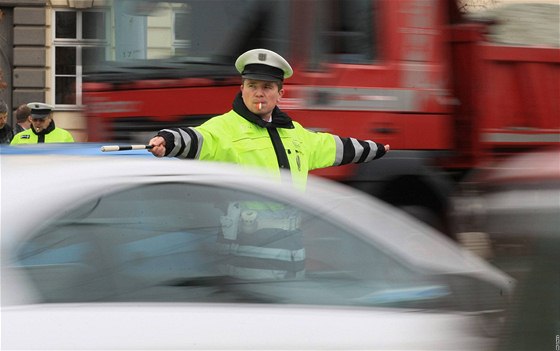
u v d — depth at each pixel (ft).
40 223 25.36
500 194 33.81
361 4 66.95
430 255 29.01
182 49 66.39
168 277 25.98
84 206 26.12
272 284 26.73
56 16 152.15
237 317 25.21
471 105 72.49
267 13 65.36
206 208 27.35
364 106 66.74
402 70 67.97
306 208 28.25
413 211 68.23
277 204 27.99
